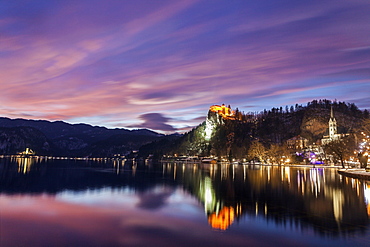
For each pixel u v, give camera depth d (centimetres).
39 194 3719
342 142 11150
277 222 2112
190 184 5188
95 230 1948
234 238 1736
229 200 3198
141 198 3412
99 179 6259
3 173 7538
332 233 1809
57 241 1697
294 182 5309
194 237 1769
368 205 2753
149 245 1625
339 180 5634
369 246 1554
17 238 1762
